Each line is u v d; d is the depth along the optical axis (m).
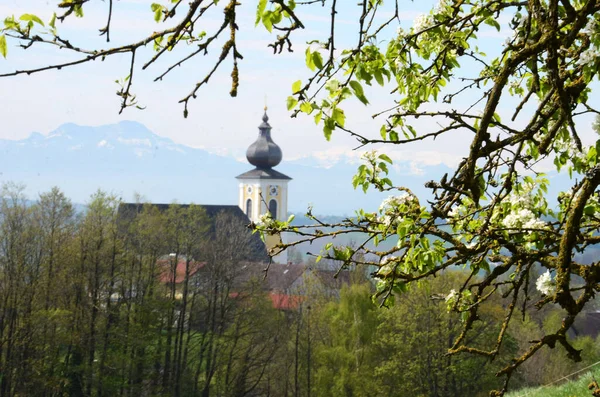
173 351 66.81
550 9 3.91
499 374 4.01
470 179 4.14
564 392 18.19
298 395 60.66
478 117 5.00
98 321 53.97
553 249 4.61
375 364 50.66
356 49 4.48
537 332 52.97
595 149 4.97
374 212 5.75
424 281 5.66
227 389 61.19
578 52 4.47
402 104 5.97
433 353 44.03
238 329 61.84
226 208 142.25
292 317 63.00
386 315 46.81
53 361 50.75
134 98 3.16
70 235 52.00
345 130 4.23
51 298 50.88
